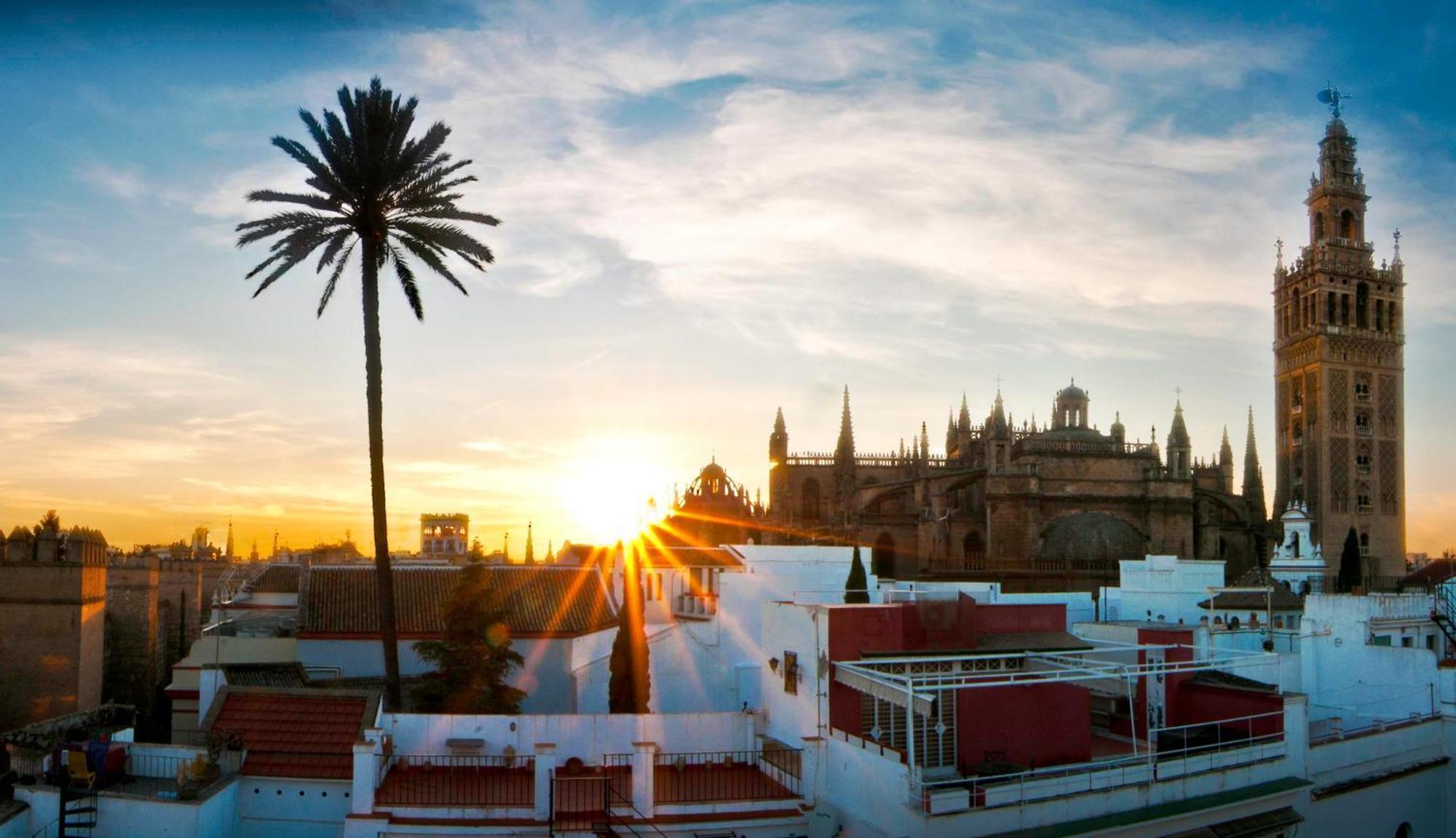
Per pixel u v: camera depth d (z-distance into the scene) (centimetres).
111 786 3086
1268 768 3531
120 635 7188
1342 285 14100
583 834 2777
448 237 4034
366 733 3000
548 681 5356
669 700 4778
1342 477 13700
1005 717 3275
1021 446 12219
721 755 3428
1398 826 3947
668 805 2945
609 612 5884
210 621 7488
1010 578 11231
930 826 2716
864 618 3338
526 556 13438
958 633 3550
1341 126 14638
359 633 5281
